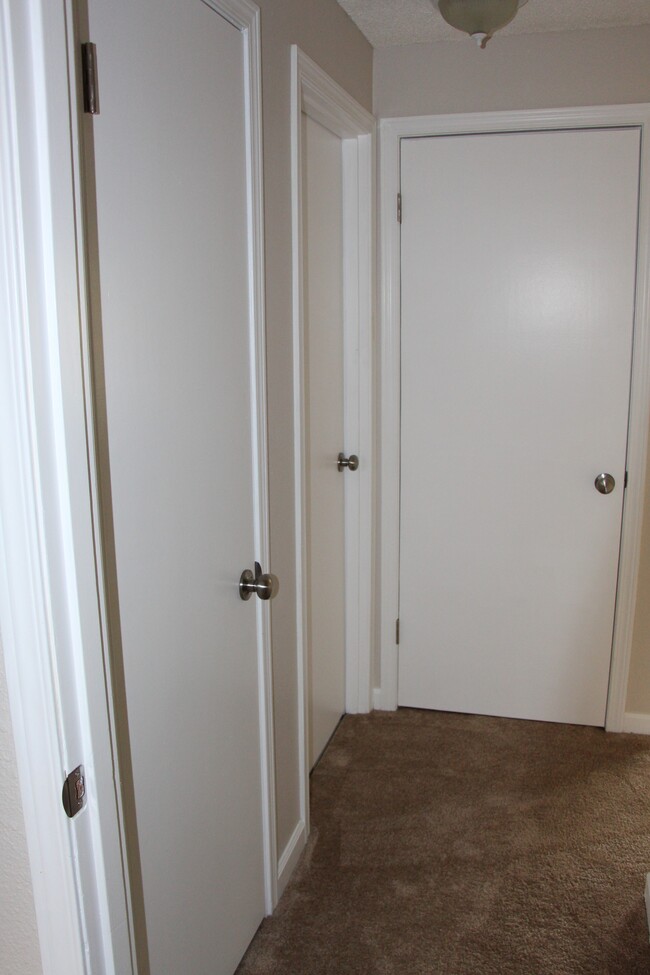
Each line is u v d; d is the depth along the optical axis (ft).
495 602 8.36
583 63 7.19
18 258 2.22
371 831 6.61
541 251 7.57
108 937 2.86
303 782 6.31
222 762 4.70
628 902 5.73
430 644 8.64
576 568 8.07
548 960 5.21
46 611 2.42
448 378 8.01
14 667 2.45
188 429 4.01
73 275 2.46
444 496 8.26
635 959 5.20
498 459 8.05
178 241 3.81
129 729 3.58
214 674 4.50
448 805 6.96
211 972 4.72
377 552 8.55
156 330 3.63
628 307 7.49
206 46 4.01
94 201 3.08
